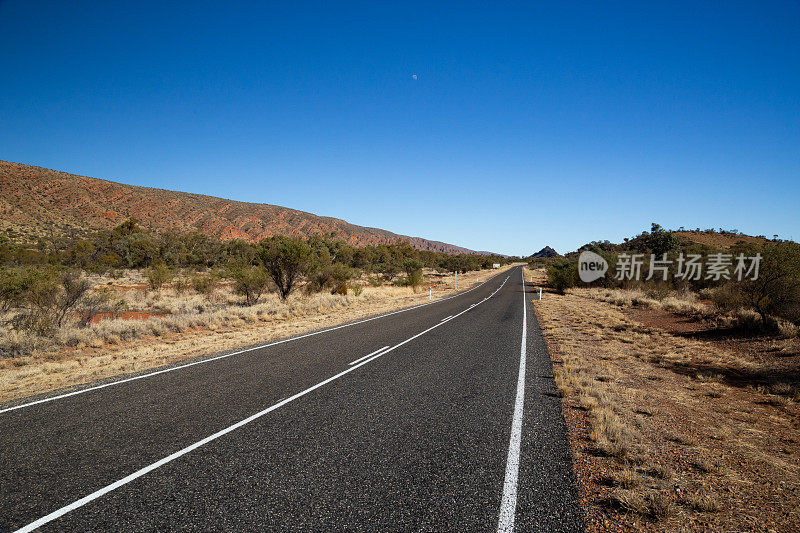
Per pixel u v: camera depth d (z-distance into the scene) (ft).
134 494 10.15
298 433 14.19
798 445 13.93
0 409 16.40
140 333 36.17
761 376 23.45
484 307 65.92
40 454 12.32
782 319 36.32
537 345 32.94
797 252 35.63
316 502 9.84
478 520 9.16
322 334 37.06
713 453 13.10
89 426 14.61
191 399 17.85
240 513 9.36
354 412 16.48
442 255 356.79
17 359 27.02
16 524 8.87
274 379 21.34
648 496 10.23
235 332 38.58
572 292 101.24
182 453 12.48
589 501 10.06
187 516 9.25
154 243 188.75
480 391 19.74
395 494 10.22
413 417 15.98
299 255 66.28
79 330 34.99
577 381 21.34
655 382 22.09
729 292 43.47
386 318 50.26
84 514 9.29
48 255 151.23
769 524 9.19
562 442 13.70
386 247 311.68
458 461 12.13
